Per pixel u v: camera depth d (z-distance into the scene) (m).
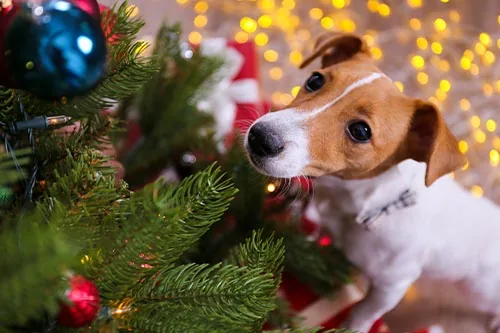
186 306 0.53
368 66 1.03
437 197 1.19
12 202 0.53
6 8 0.41
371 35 2.00
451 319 1.57
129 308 0.53
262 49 1.96
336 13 2.05
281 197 1.10
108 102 0.63
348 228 1.16
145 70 0.63
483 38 1.79
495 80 1.86
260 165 0.94
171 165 1.09
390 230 1.12
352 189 1.07
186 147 1.05
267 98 1.84
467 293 1.41
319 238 1.26
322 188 1.12
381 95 0.97
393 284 1.22
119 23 0.63
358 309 1.24
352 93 0.96
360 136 0.96
